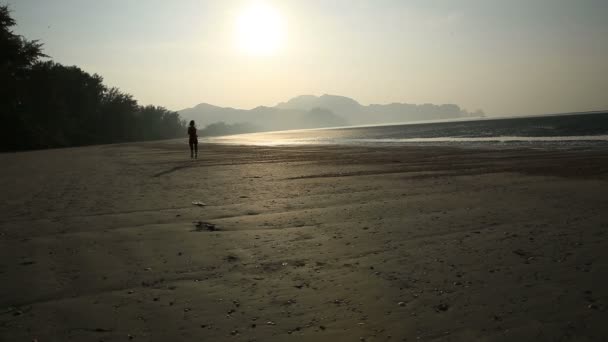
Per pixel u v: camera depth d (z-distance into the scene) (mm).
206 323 3635
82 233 6641
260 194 10461
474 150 26906
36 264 5184
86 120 93625
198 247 5910
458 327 3492
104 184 12570
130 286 4484
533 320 3574
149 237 6426
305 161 21547
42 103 70375
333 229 6895
